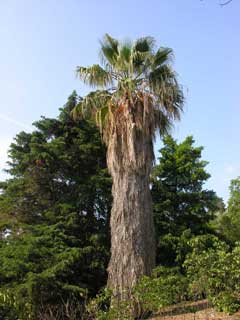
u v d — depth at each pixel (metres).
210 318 11.65
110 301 13.91
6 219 21.08
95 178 20.09
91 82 17.03
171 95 16.38
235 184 31.75
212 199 23.31
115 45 17.20
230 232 29.56
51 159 20.17
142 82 16.77
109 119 16.42
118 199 15.79
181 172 23.27
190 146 23.97
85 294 16.47
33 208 21.08
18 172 21.70
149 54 16.39
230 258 11.68
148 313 13.15
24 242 17.94
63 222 18.95
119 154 16.02
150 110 16.11
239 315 11.42
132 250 15.11
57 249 17.62
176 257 19.27
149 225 15.67
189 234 19.92
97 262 18.42
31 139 21.41
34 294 15.77
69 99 21.69
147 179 16.09
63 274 16.88
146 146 16.06
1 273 16.89
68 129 21.55
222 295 11.79
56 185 21.16
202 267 11.88
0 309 14.12
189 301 13.26
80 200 19.91
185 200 22.66
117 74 17.00
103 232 19.64
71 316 13.85
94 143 21.20
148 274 14.99
